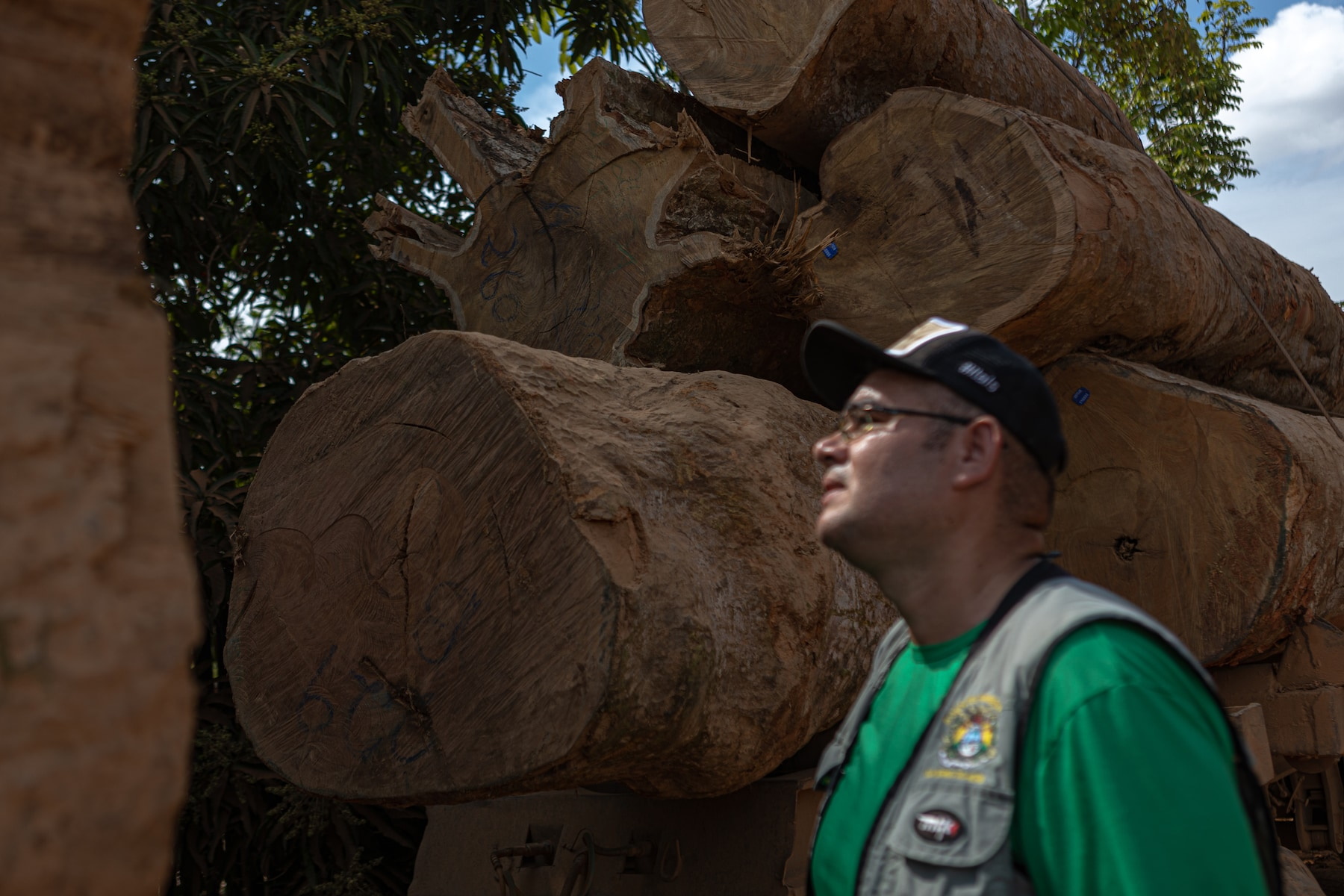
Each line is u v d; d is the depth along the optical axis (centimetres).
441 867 281
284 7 534
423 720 203
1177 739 85
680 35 317
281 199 501
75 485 65
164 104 439
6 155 68
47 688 62
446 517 205
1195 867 80
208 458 460
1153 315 301
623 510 192
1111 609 93
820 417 263
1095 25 916
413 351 216
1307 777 389
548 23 656
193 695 70
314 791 218
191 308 516
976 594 108
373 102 521
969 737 95
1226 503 286
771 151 344
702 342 297
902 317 291
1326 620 318
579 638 184
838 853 107
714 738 200
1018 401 109
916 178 289
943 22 311
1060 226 266
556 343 308
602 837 252
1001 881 89
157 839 67
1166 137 951
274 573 233
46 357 66
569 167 306
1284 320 378
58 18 72
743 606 207
